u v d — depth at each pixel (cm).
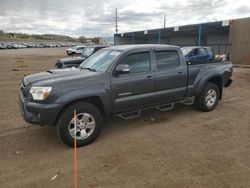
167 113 629
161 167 367
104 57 516
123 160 390
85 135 443
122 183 329
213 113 630
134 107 508
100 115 458
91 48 1377
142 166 370
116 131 513
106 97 458
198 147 433
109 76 464
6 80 1259
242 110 659
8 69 1836
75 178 341
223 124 549
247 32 2100
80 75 450
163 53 545
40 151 427
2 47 6631
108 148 434
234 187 318
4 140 471
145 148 431
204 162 380
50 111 404
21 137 485
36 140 470
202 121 569
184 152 415
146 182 330
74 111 423
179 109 663
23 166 378
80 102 438
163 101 552
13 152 424
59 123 419
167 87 547
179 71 563
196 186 320
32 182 337
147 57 518
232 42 2247
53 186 326
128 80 484
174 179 336
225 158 393
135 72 498
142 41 4712
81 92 428
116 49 524
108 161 388
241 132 502
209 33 3491
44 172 361
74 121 426
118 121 571
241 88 1004
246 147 433
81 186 324
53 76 448
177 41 4159
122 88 477
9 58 3097
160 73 530
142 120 577
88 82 440
